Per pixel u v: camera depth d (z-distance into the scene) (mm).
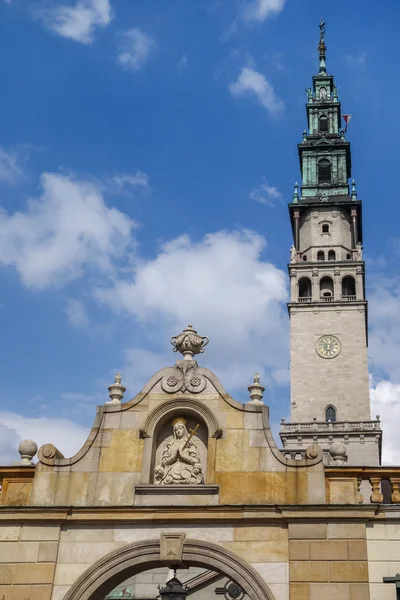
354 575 19750
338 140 103375
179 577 37000
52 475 22078
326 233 96875
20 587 20359
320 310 90312
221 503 21234
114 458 22250
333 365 87125
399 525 20484
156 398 23141
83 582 20359
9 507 21266
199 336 24547
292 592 19688
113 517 21094
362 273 92500
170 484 21688
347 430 80438
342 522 20500
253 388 23422
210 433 22375
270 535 20625
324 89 109875
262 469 21703
